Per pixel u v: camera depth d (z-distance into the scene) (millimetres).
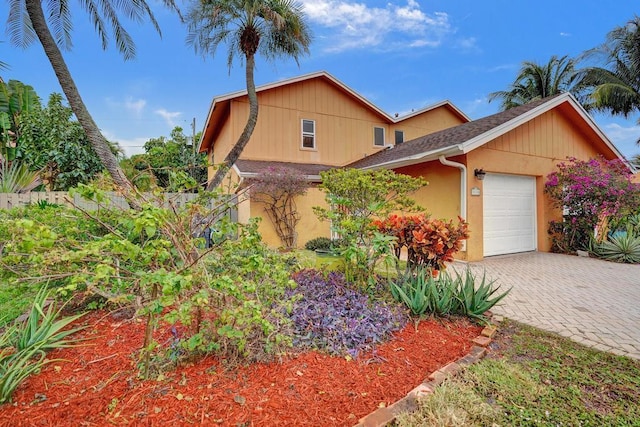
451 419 2006
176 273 2160
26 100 11852
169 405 2111
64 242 2365
